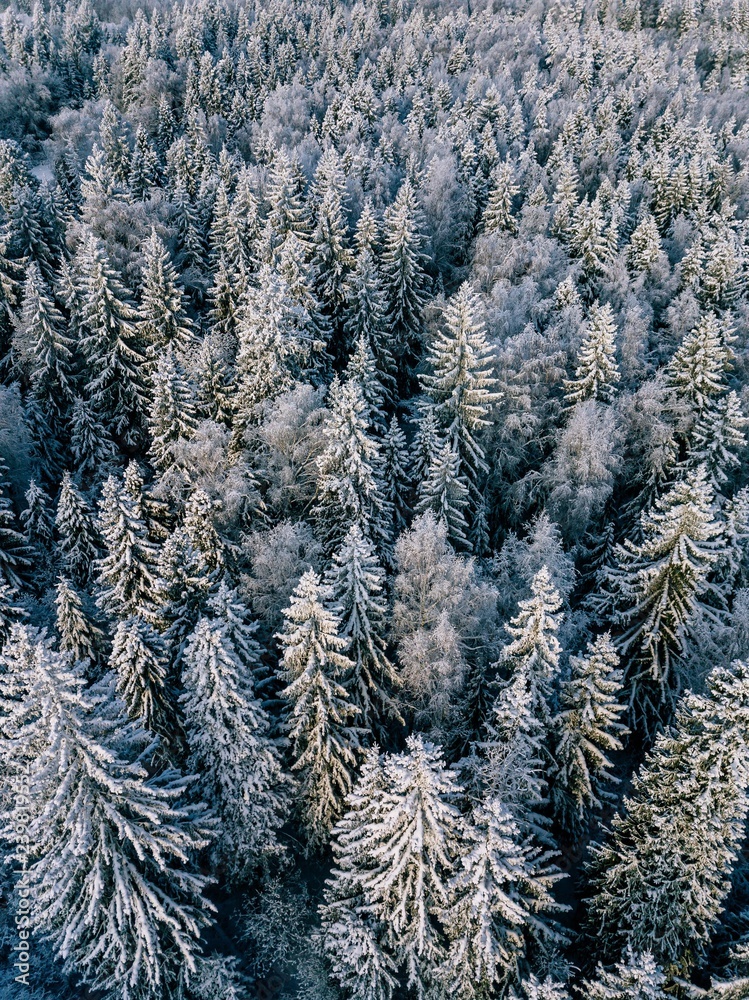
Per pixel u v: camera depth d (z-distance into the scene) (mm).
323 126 82125
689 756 20797
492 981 21359
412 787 19844
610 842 25172
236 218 53500
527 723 22859
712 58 119688
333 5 129625
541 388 43156
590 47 112688
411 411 46188
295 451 36562
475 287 53625
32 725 16781
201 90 90562
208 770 24656
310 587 22672
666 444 41500
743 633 30438
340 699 25391
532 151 73312
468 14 135375
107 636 30281
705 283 53719
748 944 20844
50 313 44000
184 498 36750
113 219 52844
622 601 33156
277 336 38438
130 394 46312
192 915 21359
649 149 79500
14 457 39094
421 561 29219
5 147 59125
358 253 53031
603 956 23266
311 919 26672
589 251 56031
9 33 103688
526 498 41906
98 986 20406
